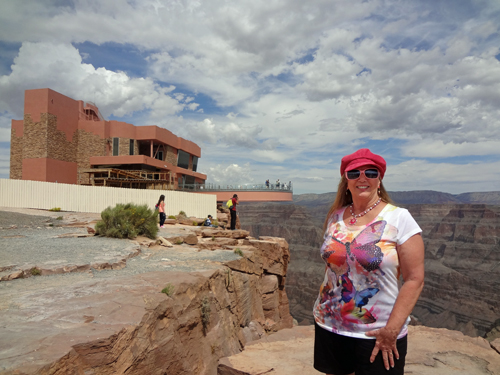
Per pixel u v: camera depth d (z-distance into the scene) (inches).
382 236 83.9
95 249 411.8
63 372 108.4
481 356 188.2
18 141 1690.5
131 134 1722.4
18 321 151.5
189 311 244.1
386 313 83.2
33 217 729.6
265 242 671.8
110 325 148.1
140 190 1120.8
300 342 237.3
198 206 1218.6
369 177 87.7
